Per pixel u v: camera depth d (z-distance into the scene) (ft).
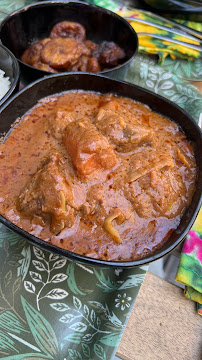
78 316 0.88
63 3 1.36
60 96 1.09
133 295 0.91
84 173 0.86
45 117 1.04
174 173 0.95
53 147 0.97
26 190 0.86
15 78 1.05
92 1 1.64
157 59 1.55
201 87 1.48
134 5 1.68
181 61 1.55
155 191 0.88
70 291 0.91
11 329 0.84
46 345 0.83
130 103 1.10
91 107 1.08
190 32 1.59
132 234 0.87
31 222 0.86
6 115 0.96
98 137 0.87
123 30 1.38
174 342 0.93
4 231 0.97
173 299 1.00
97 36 1.47
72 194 0.84
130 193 0.87
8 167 0.93
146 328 0.94
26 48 1.43
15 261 0.93
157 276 1.03
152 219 0.89
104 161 0.88
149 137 0.94
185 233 0.82
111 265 0.75
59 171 0.85
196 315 0.98
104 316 0.88
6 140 0.98
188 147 1.01
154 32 1.55
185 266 1.00
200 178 0.92
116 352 0.90
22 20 1.34
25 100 1.01
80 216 0.86
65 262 0.95
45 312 0.87
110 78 1.06
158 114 1.08
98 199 0.86
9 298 0.88
